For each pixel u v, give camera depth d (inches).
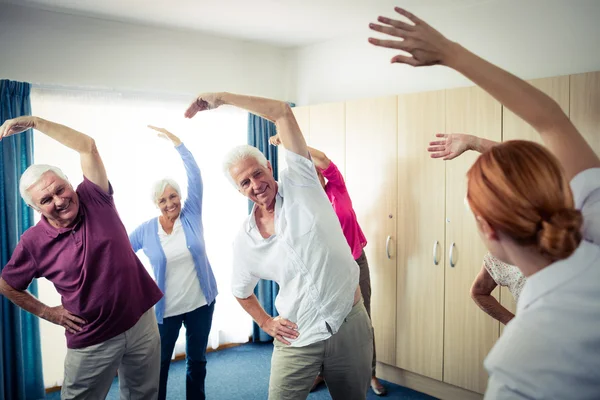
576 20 101.8
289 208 62.4
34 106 117.9
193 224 101.7
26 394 115.3
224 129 149.7
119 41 131.1
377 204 120.7
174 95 139.9
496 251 28.9
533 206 25.1
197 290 99.8
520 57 110.4
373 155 121.1
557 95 92.4
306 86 162.7
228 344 152.4
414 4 117.6
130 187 132.0
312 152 101.3
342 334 64.5
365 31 141.9
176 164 139.6
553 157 26.3
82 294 73.8
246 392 119.7
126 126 131.4
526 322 26.0
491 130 100.4
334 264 62.5
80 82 125.3
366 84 143.6
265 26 136.9
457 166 105.7
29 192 68.5
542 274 26.5
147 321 82.3
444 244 108.4
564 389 24.2
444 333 109.6
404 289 116.3
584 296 25.1
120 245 76.0
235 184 63.8
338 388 68.4
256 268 68.1
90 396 77.8
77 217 73.5
